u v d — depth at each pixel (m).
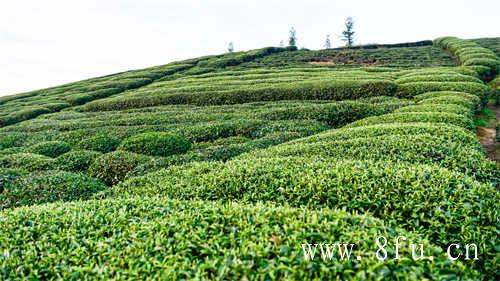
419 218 7.14
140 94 35.59
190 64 58.56
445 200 7.27
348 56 56.69
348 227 5.76
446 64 44.59
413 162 10.38
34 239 6.69
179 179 10.49
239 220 6.27
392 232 5.73
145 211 7.45
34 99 46.75
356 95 28.59
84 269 5.45
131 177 13.16
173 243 5.89
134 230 6.41
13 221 7.37
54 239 6.50
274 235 5.58
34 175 13.82
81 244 6.27
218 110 27.22
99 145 19.83
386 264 4.83
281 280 4.76
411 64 46.16
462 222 6.85
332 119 21.86
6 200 11.94
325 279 4.77
